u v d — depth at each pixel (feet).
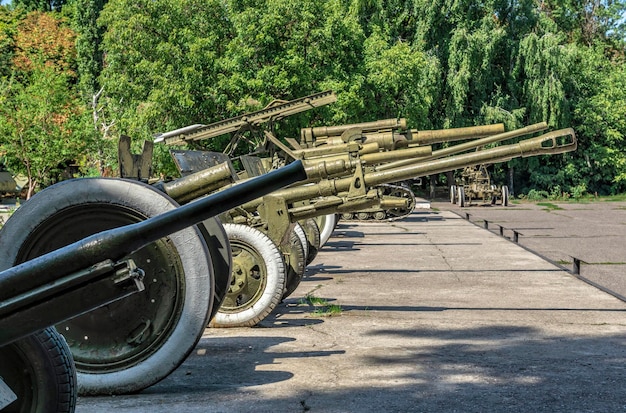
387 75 112.47
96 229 20.48
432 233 72.84
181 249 20.06
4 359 13.03
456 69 146.30
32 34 193.88
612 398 19.53
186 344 20.01
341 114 103.04
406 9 150.71
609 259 54.85
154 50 103.55
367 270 47.39
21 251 20.18
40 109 114.52
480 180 124.88
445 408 18.57
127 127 106.73
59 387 13.09
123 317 20.20
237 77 98.63
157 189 20.94
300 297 37.35
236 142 66.39
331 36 102.99
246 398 19.48
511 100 151.23
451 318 31.73
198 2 102.99
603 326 29.86
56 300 10.62
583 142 161.58
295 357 24.54
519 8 152.56
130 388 19.97
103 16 109.81
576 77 161.99
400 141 53.31
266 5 102.32
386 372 22.39
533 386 20.72
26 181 165.07
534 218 98.73
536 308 33.96
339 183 32.60
